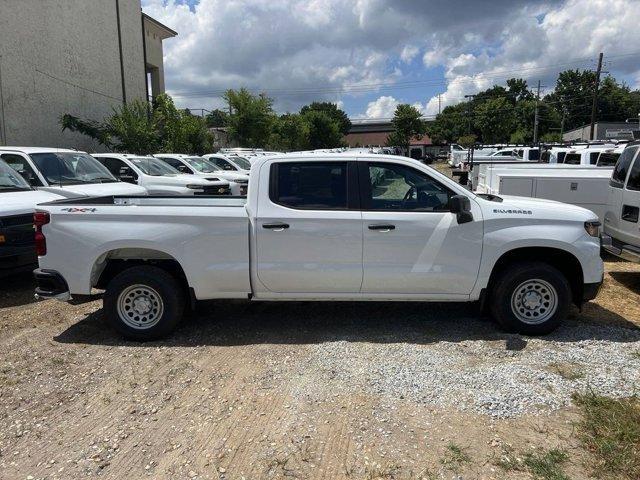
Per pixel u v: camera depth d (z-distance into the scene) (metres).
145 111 26.52
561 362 4.50
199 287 5.15
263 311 6.10
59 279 5.20
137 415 3.81
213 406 3.90
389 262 5.10
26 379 4.44
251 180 5.15
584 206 8.77
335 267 5.10
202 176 16.02
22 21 20.14
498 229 5.07
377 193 5.15
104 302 5.23
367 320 5.73
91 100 24.77
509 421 3.59
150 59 32.47
